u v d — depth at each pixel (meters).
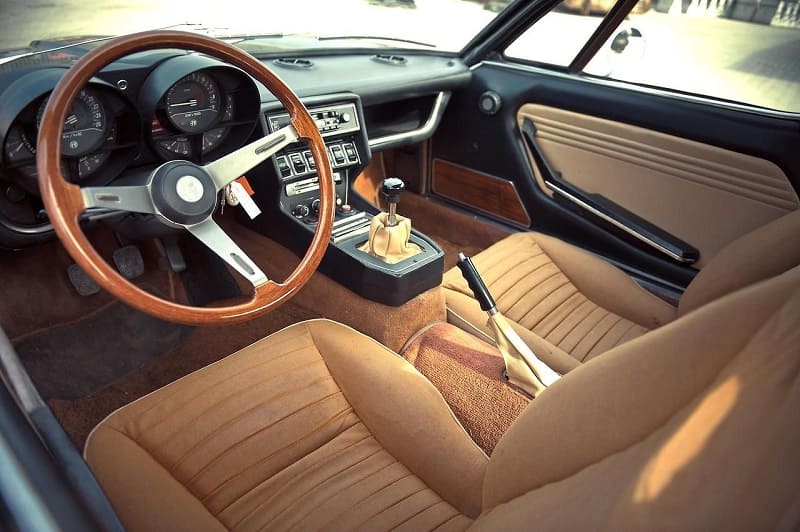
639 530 0.56
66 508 0.65
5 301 1.70
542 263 1.88
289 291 1.22
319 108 1.85
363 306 1.66
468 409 1.35
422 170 2.67
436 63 2.30
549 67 2.18
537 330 1.67
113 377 1.74
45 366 1.70
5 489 0.65
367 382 1.27
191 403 1.22
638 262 2.10
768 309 0.63
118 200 1.07
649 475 0.62
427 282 1.65
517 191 2.38
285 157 1.76
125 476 1.04
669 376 0.69
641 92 1.91
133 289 1.03
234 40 1.91
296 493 1.10
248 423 1.20
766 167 1.70
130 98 1.26
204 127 1.45
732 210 1.82
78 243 1.00
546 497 0.80
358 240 1.71
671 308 1.67
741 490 0.51
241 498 1.11
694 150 1.83
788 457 0.49
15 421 0.80
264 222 1.90
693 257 1.94
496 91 2.28
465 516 1.06
